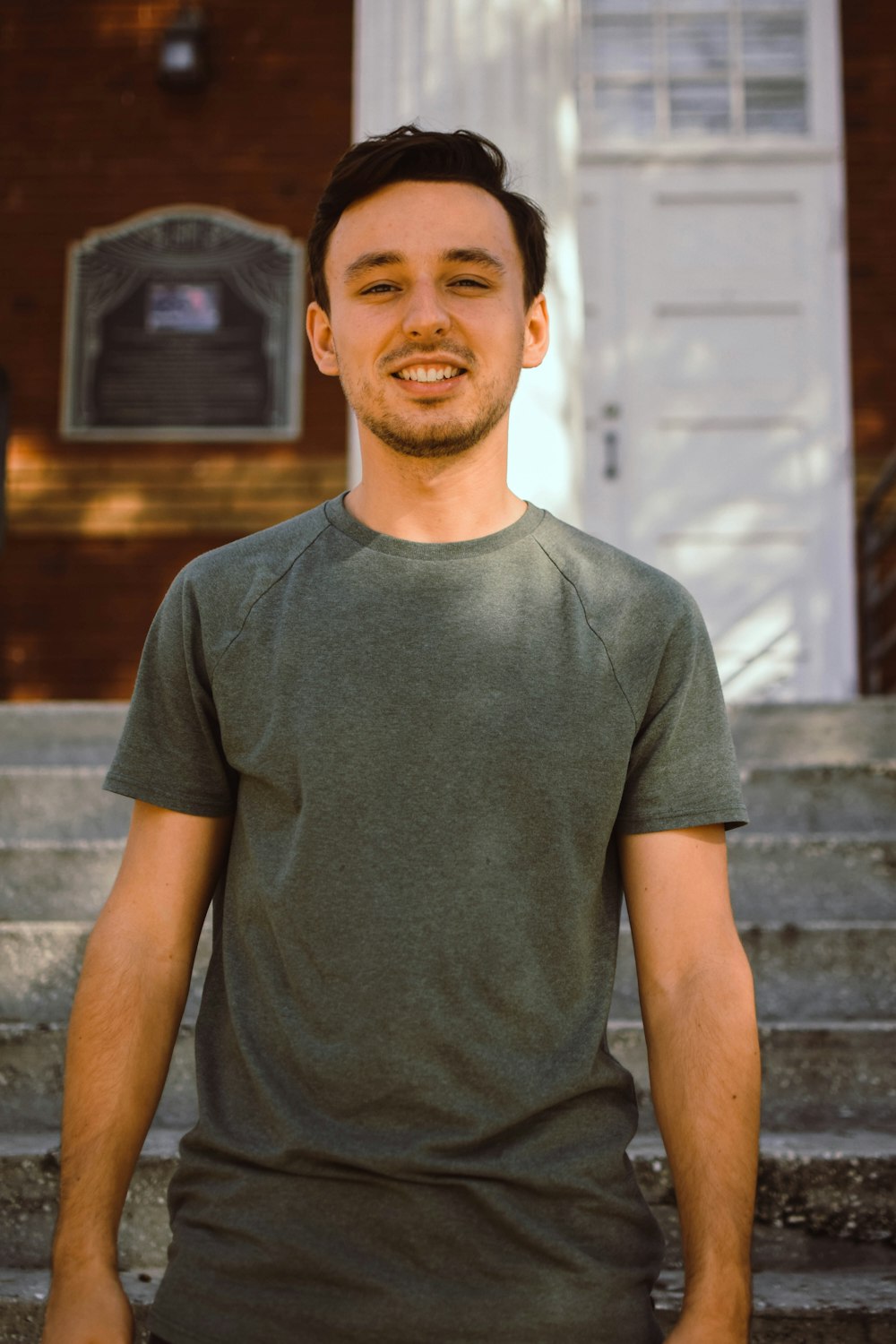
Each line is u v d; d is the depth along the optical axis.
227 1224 1.29
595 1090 1.35
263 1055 1.34
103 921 1.44
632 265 5.89
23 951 2.65
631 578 1.46
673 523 5.76
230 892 1.41
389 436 1.47
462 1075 1.29
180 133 6.02
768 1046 2.39
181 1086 2.38
